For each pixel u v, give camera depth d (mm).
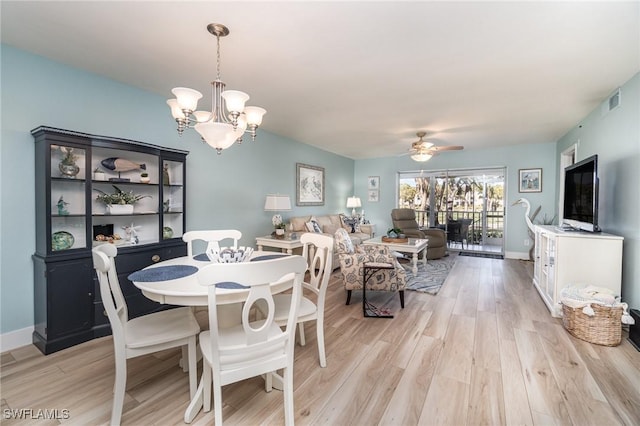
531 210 5676
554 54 2252
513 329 2598
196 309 2986
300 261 1390
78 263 2350
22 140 2273
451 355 2158
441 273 4562
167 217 3221
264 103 3381
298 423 1493
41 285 2244
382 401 1657
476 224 6430
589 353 2168
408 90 2980
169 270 1940
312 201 5992
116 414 1464
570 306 2477
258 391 1773
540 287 3568
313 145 5961
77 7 1734
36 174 2314
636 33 1955
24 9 1753
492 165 6051
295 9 1733
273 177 4906
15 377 1892
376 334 2520
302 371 1964
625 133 2748
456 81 2764
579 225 3184
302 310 1977
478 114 3768
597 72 2555
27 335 2314
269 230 4789
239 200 4227
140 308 2689
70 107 2516
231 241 4090
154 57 2344
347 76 2664
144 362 2098
